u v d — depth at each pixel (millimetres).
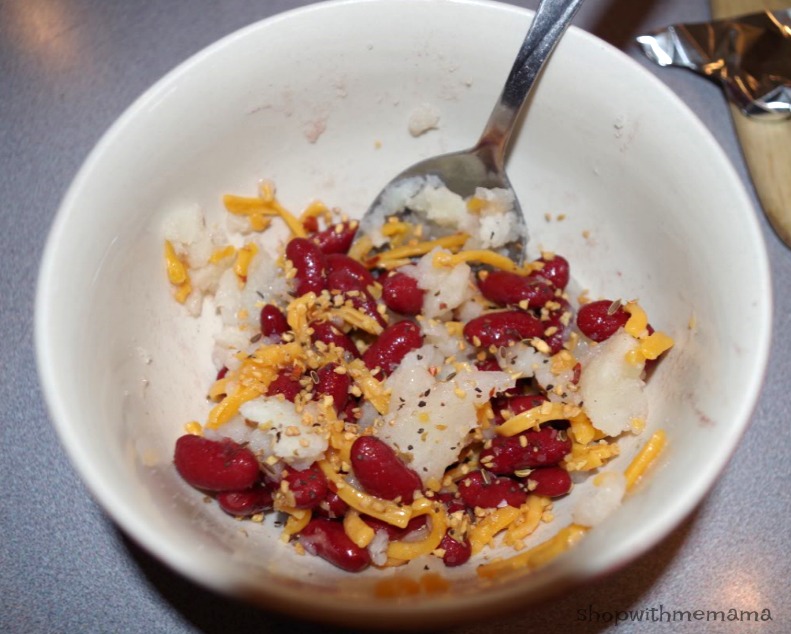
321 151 209
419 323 196
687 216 175
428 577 158
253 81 188
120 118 172
